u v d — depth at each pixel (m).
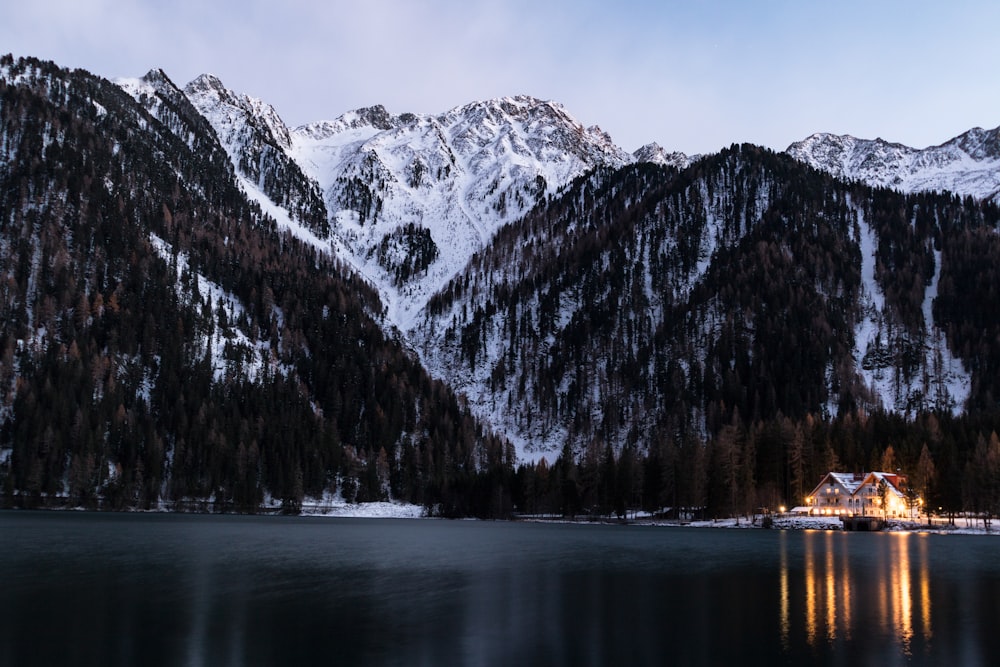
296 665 46.91
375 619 59.72
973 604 68.25
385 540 131.25
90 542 114.75
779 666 47.62
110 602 65.12
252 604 65.25
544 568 92.06
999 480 157.75
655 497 192.12
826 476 180.62
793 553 112.31
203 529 150.50
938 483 165.00
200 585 74.94
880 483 172.75
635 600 69.50
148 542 117.25
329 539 131.38
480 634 55.12
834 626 58.78
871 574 87.44
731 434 188.12
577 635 55.19
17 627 55.53
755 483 186.00
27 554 97.69
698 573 88.00
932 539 144.38
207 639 52.66
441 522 197.75
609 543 129.62
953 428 191.00
